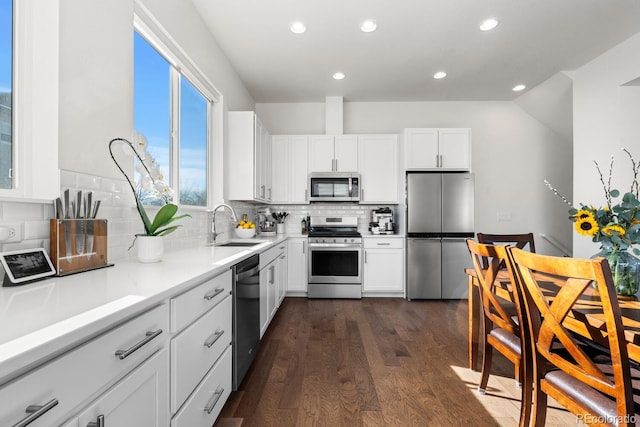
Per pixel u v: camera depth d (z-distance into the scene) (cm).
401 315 329
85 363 64
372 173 429
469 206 392
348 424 154
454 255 390
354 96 440
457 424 155
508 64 347
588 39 297
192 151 265
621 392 90
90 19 132
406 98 448
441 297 388
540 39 297
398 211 432
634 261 138
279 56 326
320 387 188
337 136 429
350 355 231
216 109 303
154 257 149
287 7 247
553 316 111
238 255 180
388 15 260
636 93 305
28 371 52
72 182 123
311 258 397
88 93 131
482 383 181
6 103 107
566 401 113
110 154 144
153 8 184
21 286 96
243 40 294
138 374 83
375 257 402
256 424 154
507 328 160
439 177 392
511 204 461
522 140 461
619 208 139
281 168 429
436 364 218
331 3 244
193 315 117
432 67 354
